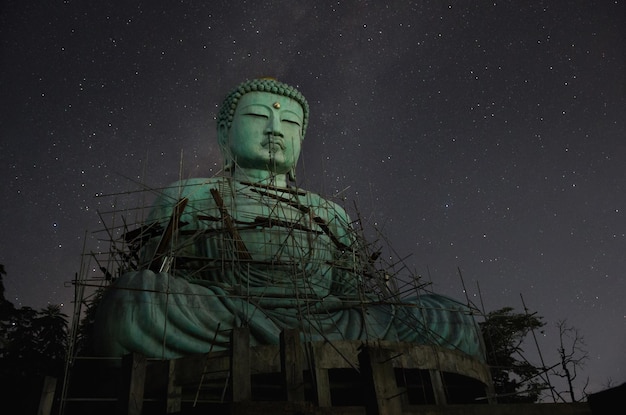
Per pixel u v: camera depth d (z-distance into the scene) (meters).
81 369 11.86
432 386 11.70
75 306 12.21
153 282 12.19
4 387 9.99
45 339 19.84
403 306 13.71
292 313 13.77
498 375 18.61
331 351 11.08
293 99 19.53
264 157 18.30
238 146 18.62
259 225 15.12
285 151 18.84
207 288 13.38
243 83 19.41
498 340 19.14
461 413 9.70
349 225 17.48
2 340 18.98
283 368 9.42
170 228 14.20
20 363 18.44
